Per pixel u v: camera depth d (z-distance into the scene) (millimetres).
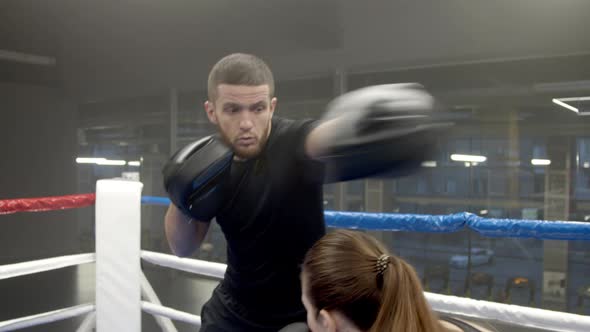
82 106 9812
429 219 1301
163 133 9594
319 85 7012
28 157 8344
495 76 5746
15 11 5562
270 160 858
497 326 3004
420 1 4926
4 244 7848
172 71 7445
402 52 5617
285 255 927
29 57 7398
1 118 8031
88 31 6281
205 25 5984
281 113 7328
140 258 1876
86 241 9727
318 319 611
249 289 986
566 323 1110
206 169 752
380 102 532
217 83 779
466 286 8938
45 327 5746
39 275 7836
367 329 579
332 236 633
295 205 875
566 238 1130
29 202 1744
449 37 5172
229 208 907
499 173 7566
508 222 1195
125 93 8781
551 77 5395
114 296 1878
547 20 4695
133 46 6914
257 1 5195
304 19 5488
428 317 552
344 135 548
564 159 6789
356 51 5910
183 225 1007
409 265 587
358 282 568
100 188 1857
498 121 6539
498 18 4852
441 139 555
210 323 1080
